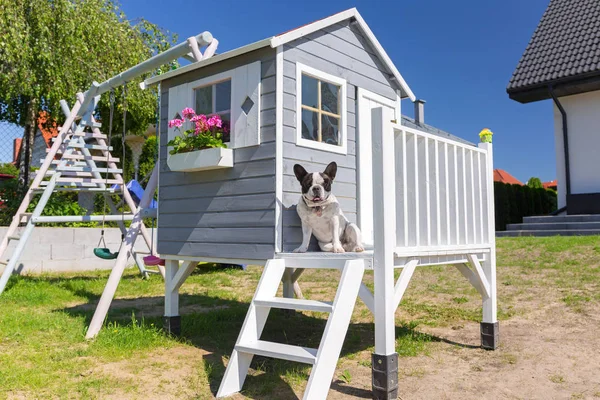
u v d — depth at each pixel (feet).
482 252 14.69
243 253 13.58
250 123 13.60
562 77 37.29
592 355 13.12
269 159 13.12
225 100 14.94
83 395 10.32
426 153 12.73
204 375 11.90
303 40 14.02
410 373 12.20
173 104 16.60
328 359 9.69
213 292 24.89
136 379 11.50
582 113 38.99
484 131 15.72
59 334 15.49
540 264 24.54
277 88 13.05
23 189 37.29
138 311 20.21
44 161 24.21
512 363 12.85
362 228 15.62
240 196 13.79
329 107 15.05
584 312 17.10
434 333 16.25
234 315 18.98
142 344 14.42
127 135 54.24
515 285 21.56
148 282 28.48
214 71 15.06
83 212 37.50
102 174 41.19
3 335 15.02
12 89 33.30
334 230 12.64
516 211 47.98
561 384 11.18
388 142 11.12
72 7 35.22
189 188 15.48
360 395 10.82
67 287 25.72
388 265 10.79
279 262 12.16
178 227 15.80
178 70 15.97
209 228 14.67
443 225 13.33
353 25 16.08
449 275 25.36
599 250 25.07
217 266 34.68
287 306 10.62
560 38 41.68
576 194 38.50
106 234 35.35
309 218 12.60
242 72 13.98
